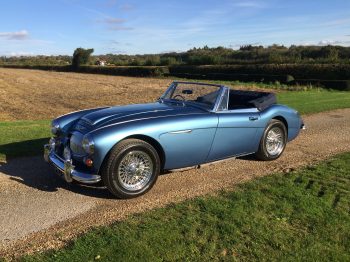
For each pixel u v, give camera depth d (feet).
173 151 18.01
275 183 19.07
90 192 17.83
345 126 35.76
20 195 17.21
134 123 17.03
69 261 11.80
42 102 66.03
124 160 16.66
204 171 21.25
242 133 20.88
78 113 19.89
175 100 21.29
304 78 140.56
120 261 11.81
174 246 12.76
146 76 198.59
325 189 18.40
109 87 102.47
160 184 19.11
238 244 13.10
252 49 238.68
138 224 14.33
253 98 23.97
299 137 30.53
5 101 66.69
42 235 13.67
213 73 180.86
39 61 477.36
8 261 11.96
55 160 18.13
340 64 134.21
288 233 13.92
